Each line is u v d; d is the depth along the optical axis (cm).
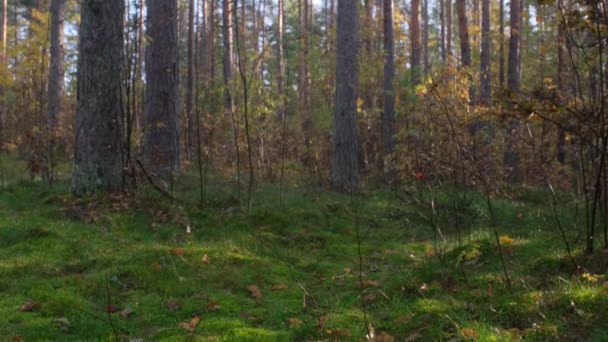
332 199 998
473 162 719
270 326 466
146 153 1023
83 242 647
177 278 555
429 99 861
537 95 549
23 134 1301
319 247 725
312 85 1569
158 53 1055
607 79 548
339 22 1166
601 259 530
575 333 417
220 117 1099
